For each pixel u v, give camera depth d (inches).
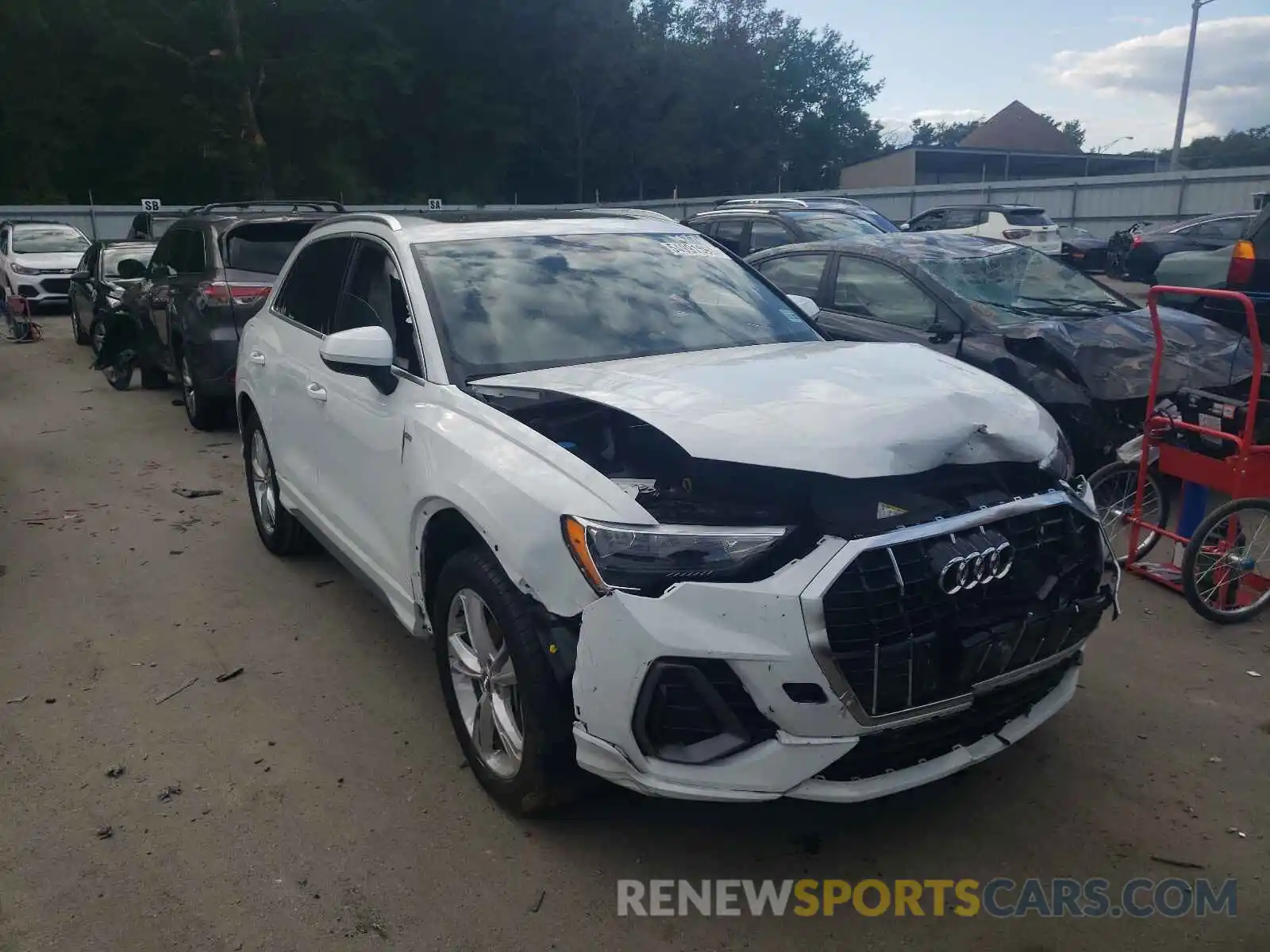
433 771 146.6
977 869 124.6
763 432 116.2
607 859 127.0
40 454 341.4
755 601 108.0
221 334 347.9
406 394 151.6
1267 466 186.7
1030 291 285.7
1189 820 132.8
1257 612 194.7
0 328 695.1
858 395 127.1
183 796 141.0
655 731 112.1
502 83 2004.2
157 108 1669.5
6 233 807.7
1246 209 1109.1
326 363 152.1
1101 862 125.4
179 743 154.9
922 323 276.4
